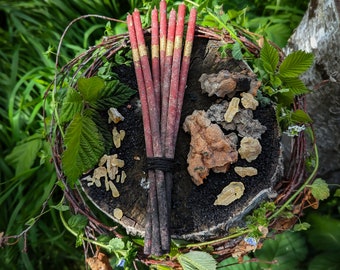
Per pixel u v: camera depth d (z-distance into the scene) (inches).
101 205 11.5
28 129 17.9
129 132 12.0
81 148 11.4
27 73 18.1
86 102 11.7
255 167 11.4
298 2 19.1
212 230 11.1
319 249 16.2
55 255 18.4
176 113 11.6
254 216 11.2
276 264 16.2
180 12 12.5
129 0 19.0
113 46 12.6
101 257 11.5
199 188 11.4
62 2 19.1
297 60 11.4
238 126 11.6
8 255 17.0
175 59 11.9
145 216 11.3
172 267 11.4
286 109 11.8
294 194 11.3
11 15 19.2
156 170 11.1
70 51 19.0
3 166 17.6
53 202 17.1
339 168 16.6
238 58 12.1
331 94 14.0
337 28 12.6
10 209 17.5
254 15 19.1
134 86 12.4
